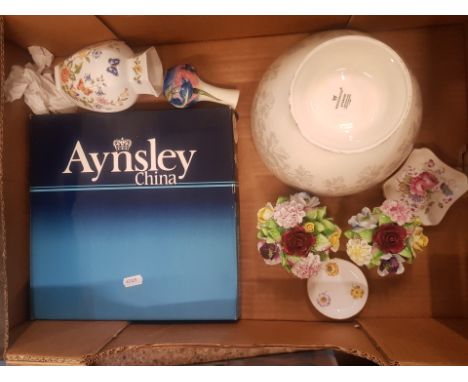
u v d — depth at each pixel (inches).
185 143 27.1
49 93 28.7
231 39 29.9
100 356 22.2
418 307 29.3
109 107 27.4
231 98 28.4
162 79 28.6
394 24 27.9
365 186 25.5
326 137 23.5
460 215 29.2
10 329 26.2
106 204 27.5
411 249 25.6
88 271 27.6
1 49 21.3
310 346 23.0
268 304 29.8
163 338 24.4
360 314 29.5
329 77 23.8
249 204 30.2
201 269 27.0
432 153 28.6
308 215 26.0
